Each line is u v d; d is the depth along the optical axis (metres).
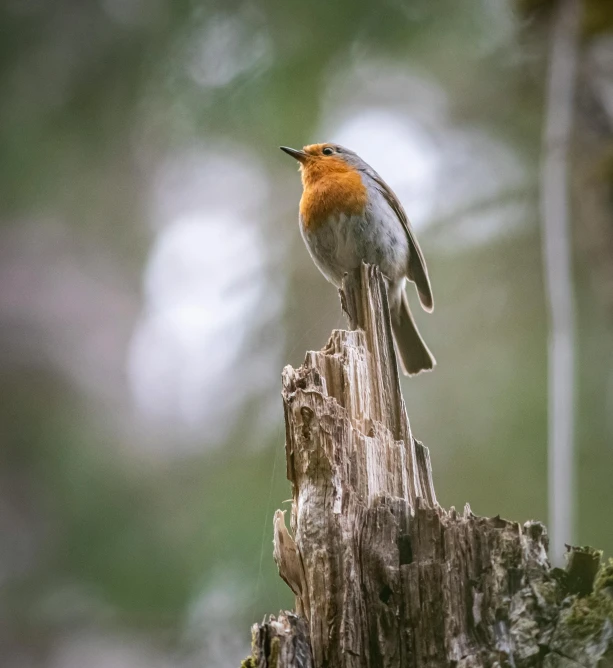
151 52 12.45
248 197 13.73
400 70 12.48
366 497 4.95
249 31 12.08
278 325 11.99
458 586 4.47
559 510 6.77
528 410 10.61
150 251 13.80
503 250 11.61
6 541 11.49
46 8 12.74
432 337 11.45
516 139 11.98
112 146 13.13
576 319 10.49
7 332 13.12
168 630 10.22
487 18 11.96
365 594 4.63
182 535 10.77
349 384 5.41
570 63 8.66
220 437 11.61
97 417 12.81
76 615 10.64
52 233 13.62
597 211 8.69
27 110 12.67
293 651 4.51
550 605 4.34
